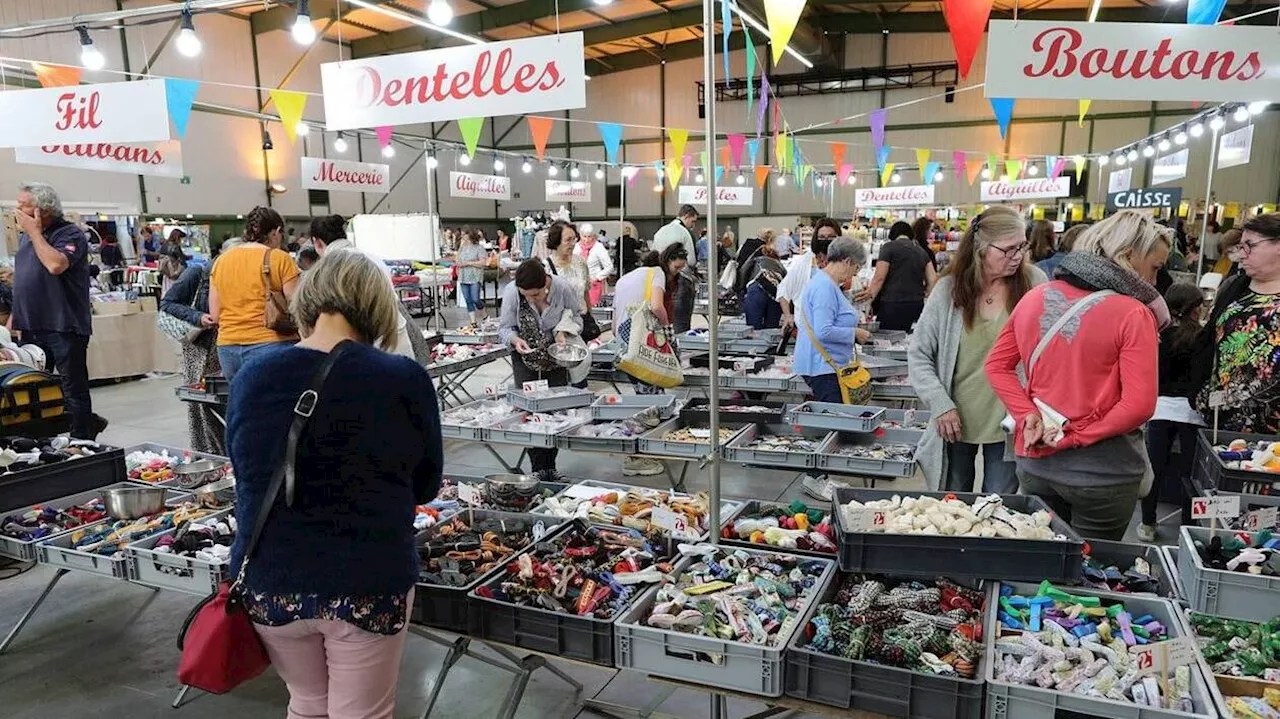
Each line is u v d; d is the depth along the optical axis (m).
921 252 5.76
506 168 23.12
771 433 3.72
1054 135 17.50
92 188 13.47
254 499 1.48
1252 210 12.71
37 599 3.06
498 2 14.89
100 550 2.61
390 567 1.51
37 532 2.79
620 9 15.62
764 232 8.15
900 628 1.82
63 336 4.50
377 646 1.53
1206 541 2.02
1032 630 1.84
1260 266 2.75
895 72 18.17
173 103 3.81
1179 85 2.41
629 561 2.34
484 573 2.28
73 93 3.89
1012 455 2.49
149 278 10.66
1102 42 2.41
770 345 5.93
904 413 3.87
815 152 19.23
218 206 15.66
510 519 2.79
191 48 4.41
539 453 4.19
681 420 3.83
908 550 1.94
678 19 15.87
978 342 2.52
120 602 3.25
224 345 3.95
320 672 1.60
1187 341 3.44
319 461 1.47
